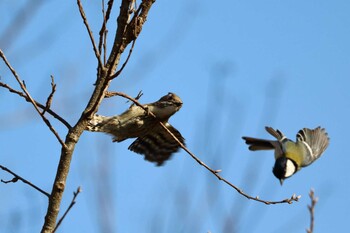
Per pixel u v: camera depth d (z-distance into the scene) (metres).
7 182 8.34
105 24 8.34
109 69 8.42
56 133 8.21
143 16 8.70
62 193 8.18
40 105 8.50
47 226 8.03
